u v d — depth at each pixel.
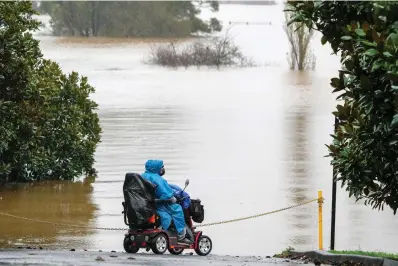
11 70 56.75
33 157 59.34
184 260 30.84
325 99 118.31
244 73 171.00
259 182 57.78
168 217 34.22
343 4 30.20
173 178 59.16
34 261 28.73
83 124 63.91
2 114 57.16
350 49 29.94
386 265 30.61
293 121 93.38
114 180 59.84
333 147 30.83
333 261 33.38
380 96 27.86
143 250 38.09
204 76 163.50
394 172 29.38
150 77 159.50
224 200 51.56
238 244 40.66
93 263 28.25
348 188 30.94
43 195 54.75
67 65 186.75
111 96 123.31
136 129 86.06
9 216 47.69
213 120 94.12
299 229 44.25
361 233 43.12
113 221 46.34
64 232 43.31
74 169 61.38
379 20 28.12
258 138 79.94
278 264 30.66
